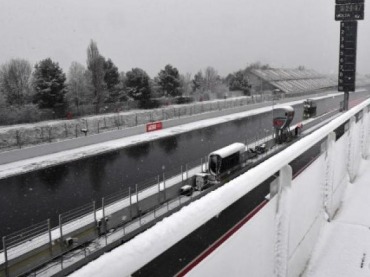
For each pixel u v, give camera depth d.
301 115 48.47
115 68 54.22
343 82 45.09
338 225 5.29
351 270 4.14
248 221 2.49
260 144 27.48
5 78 45.81
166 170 23.31
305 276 4.10
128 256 1.29
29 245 11.89
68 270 10.59
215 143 31.84
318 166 4.67
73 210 16.72
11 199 18.31
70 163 24.95
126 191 19.12
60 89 45.38
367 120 9.35
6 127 33.41
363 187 6.99
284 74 102.50
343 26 43.50
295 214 3.70
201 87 81.31
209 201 1.78
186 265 1.97
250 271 2.61
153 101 53.22
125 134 34.03
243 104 57.59
